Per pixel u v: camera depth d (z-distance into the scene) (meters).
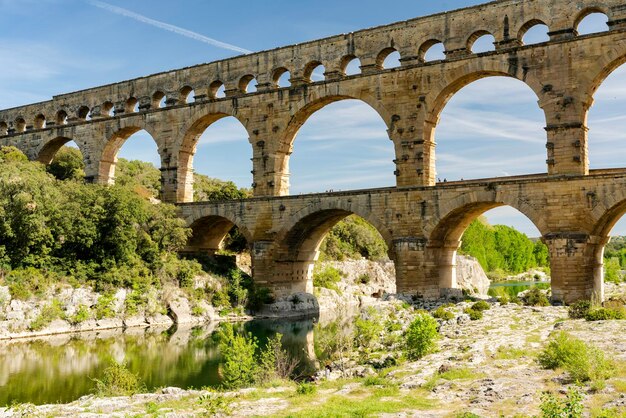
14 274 62.84
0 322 58.72
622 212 55.16
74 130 90.00
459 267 127.69
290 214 69.75
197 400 29.64
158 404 29.17
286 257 74.25
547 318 45.06
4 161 81.00
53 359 48.53
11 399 36.19
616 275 99.12
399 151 63.34
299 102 70.50
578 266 52.84
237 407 27.19
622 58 53.62
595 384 24.70
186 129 79.12
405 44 64.06
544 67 56.31
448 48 61.47
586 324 40.19
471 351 34.16
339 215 73.12
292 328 66.19
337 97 68.94
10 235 63.78
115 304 67.50
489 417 22.36
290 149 73.19
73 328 63.28
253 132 73.50
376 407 24.45
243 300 75.75
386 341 43.22
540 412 22.16
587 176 53.00
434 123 63.06
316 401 27.39
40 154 94.19
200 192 120.75
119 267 70.75
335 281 99.81
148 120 82.44
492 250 174.62
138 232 74.25
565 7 55.78
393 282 115.81
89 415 26.94
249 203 72.94
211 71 78.06
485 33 60.59
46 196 67.50
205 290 76.00
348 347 43.66
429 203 60.62
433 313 52.09
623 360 28.64
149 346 54.72
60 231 67.88
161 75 82.38
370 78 65.62
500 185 56.94
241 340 38.66
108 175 87.38
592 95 55.09
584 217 53.06
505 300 57.56
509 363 30.83
